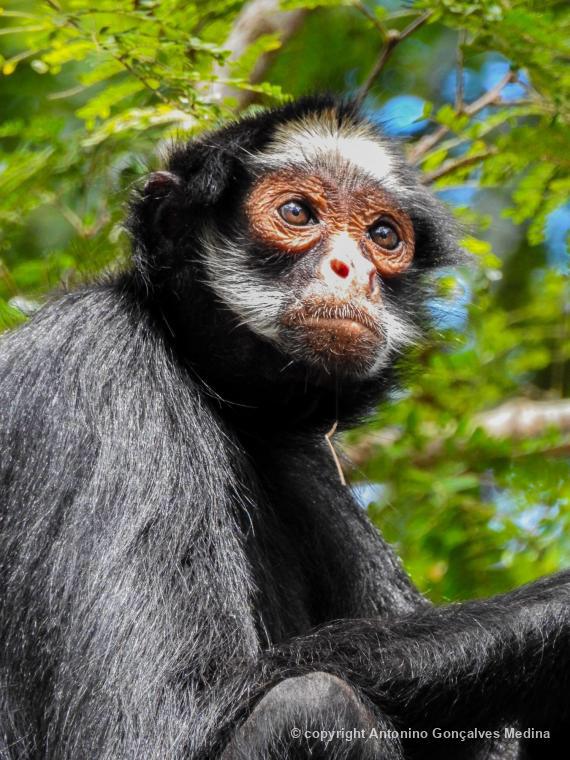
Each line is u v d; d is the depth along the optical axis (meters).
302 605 11.28
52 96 13.21
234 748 8.99
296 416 11.47
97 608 9.35
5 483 10.17
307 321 10.90
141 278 11.04
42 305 11.53
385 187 11.59
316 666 9.35
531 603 9.69
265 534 11.13
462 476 14.66
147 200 11.33
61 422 10.11
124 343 10.53
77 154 13.52
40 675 9.54
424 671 9.39
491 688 9.48
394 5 17.16
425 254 12.25
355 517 12.16
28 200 13.59
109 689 9.14
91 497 9.75
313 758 8.93
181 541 9.72
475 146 13.86
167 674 9.23
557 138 13.33
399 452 14.69
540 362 16.12
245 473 11.04
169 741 9.03
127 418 10.09
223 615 9.62
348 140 11.73
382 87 17.50
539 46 13.00
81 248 13.31
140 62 12.76
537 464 14.77
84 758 9.05
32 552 9.80
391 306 11.87
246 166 11.42
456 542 14.22
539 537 14.41
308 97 11.95
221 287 11.10
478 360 15.40
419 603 12.16
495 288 17.20
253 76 14.75
